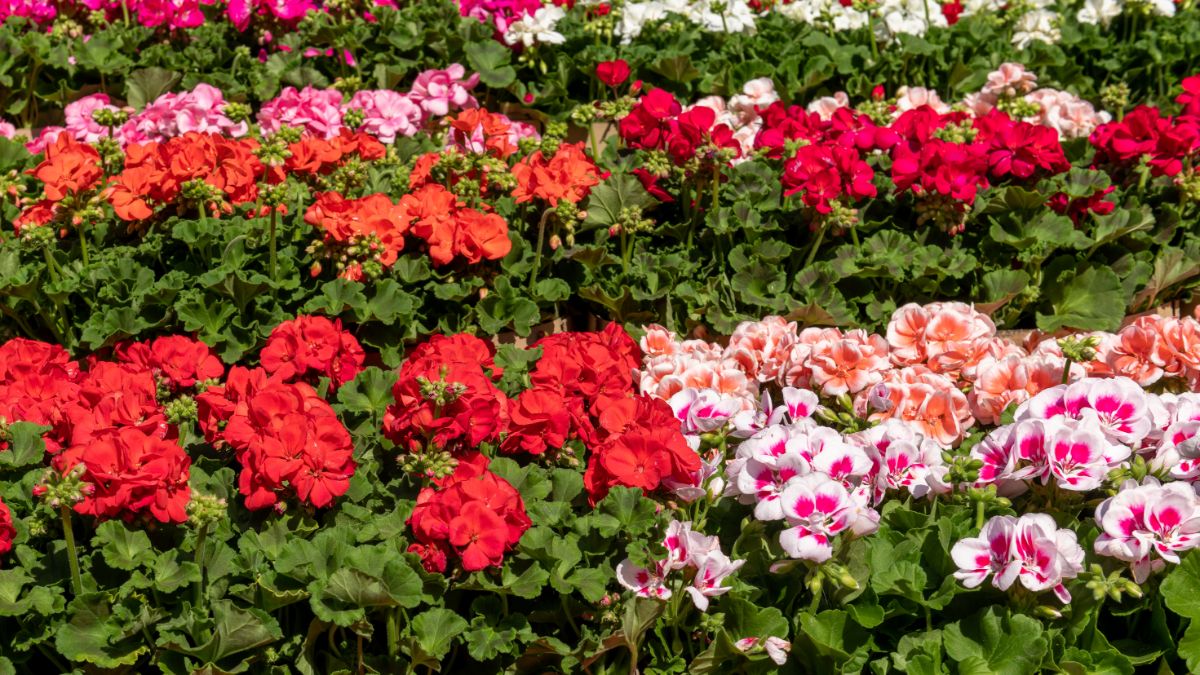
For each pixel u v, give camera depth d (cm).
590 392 396
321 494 340
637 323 526
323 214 472
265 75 663
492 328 492
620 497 347
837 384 432
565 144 556
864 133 540
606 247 528
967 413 423
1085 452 348
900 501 383
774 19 735
